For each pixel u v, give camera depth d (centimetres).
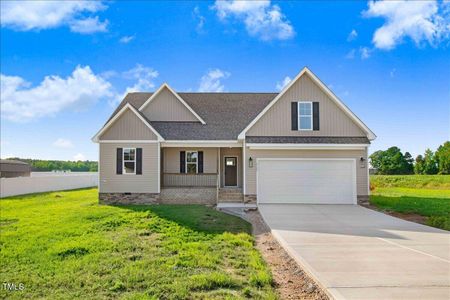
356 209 1532
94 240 884
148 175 1794
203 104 2239
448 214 1395
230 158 2103
